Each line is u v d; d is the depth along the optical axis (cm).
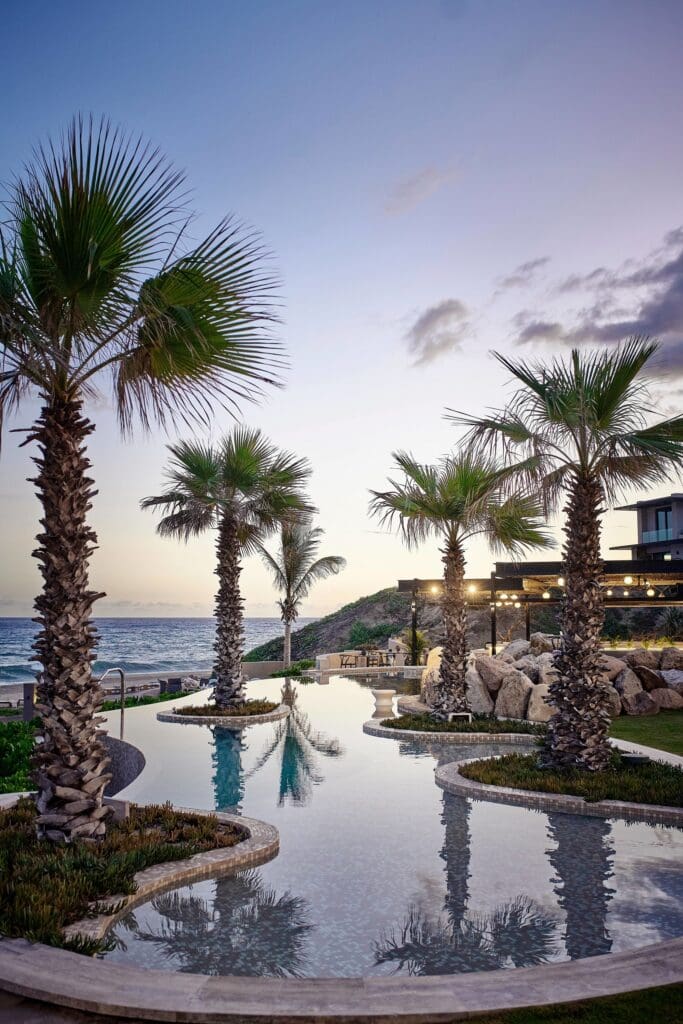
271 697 2252
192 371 755
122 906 564
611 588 2648
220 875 687
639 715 1783
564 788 970
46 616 694
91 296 650
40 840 676
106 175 602
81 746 687
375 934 550
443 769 1141
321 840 808
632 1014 373
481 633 4794
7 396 689
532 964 497
